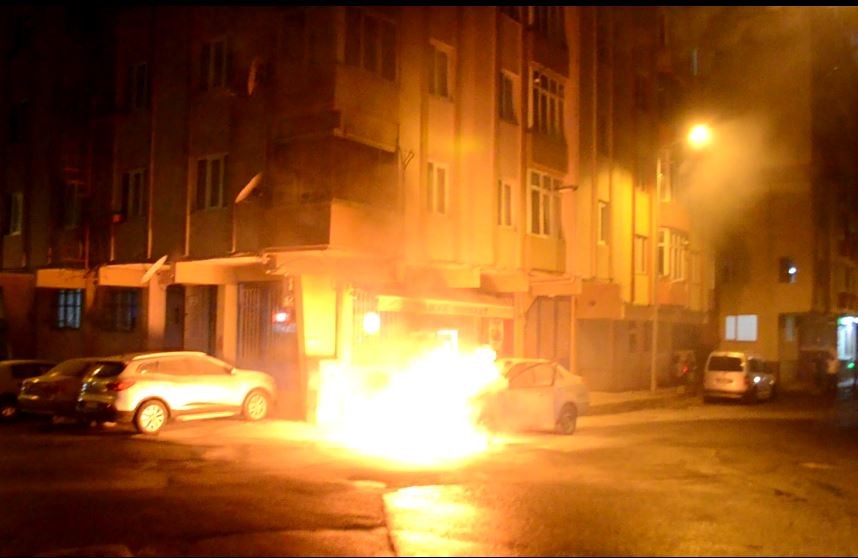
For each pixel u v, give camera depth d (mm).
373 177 20297
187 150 22297
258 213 20391
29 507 10008
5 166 28234
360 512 9852
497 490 11398
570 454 15203
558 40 27109
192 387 17906
